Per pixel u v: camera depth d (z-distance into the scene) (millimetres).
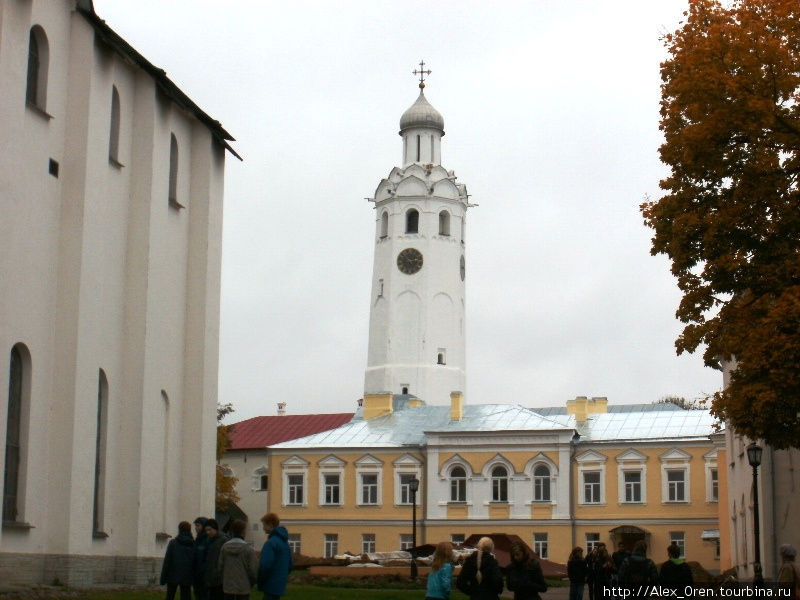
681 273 32219
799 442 29594
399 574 53750
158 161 38219
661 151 32156
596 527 80125
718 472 72625
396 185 121625
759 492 46062
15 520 30625
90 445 33250
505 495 81938
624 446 80812
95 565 33562
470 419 86062
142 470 36219
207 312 41625
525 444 81875
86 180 33281
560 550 80250
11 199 30328
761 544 45562
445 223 122250
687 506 79188
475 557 21297
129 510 35844
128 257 37062
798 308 28641
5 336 29703
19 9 30359
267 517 21047
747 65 30250
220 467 85375
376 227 123500
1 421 29234
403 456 84312
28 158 31406
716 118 30344
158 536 37719
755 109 29828
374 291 122188
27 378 31281
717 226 30734
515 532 81062
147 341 36906
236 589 20984
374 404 92438
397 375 118688
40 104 32344
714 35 30812
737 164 30891
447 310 120500
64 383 32438
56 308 32781
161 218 38438
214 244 42531
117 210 36406
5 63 29734
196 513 40281
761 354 29188
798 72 30297
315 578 51938
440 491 82938
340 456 85500
